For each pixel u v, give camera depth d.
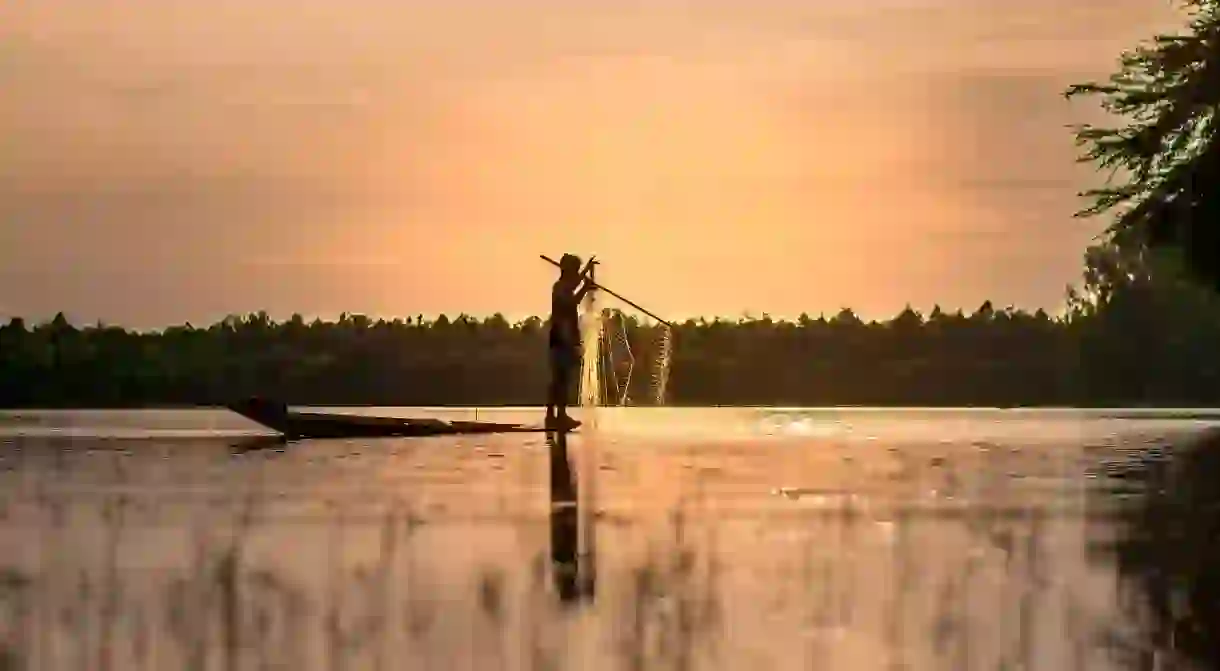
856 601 9.01
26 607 8.80
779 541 11.91
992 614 8.56
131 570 10.25
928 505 14.99
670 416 47.84
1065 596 9.18
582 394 33.03
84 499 15.46
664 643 7.76
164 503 14.98
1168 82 34.22
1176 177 34.06
